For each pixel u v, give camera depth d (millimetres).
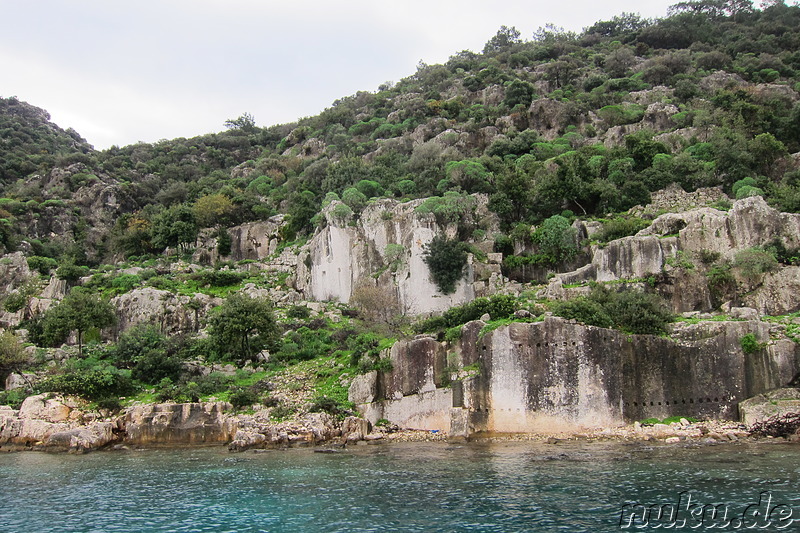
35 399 56906
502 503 31188
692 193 83688
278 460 45219
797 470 35875
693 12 184500
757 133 96562
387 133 142500
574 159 89812
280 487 36531
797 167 87500
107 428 54031
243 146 188000
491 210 89562
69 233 122500
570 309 53281
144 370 65375
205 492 35938
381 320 78375
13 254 97625
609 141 113188
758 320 53031
